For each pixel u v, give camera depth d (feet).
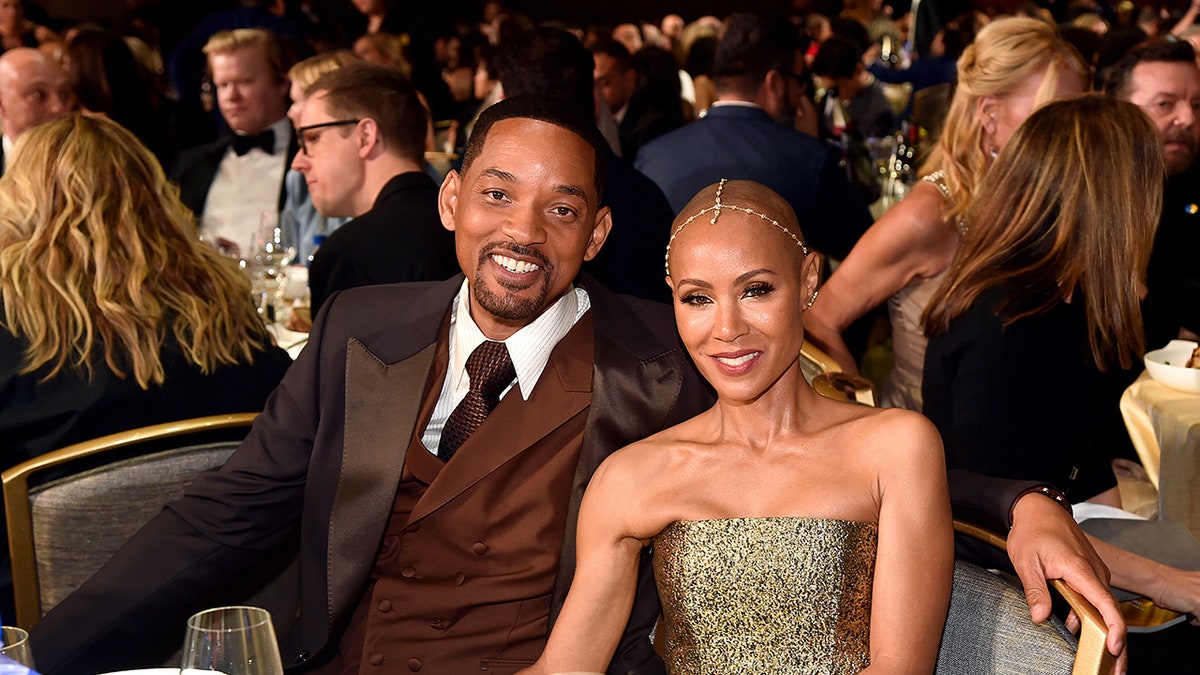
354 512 5.65
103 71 16.52
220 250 12.21
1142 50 11.25
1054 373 6.68
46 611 6.44
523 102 5.45
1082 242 6.70
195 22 29.19
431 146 17.72
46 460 6.33
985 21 24.54
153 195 7.29
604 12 45.88
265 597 6.71
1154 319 8.91
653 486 4.88
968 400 6.76
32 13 30.37
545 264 5.39
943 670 4.67
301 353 5.98
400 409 5.68
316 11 33.60
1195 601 5.70
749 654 4.70
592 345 5.72
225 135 15.69
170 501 6.18
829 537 4.61
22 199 7.04
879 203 15.89
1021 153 6.91
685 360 5.65
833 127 17.49
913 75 23.68
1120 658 4.29
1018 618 4.46
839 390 6.63
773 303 4.55
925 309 7.09
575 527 5.49
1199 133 11.19
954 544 4.97
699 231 4.56
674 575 4.82
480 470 5.57
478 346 5.71
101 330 6.93
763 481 4.75
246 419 6.60
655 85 19.53
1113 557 5.84
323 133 10.36
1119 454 9.28
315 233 14.48
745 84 12.86
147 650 5.74
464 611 5.65
